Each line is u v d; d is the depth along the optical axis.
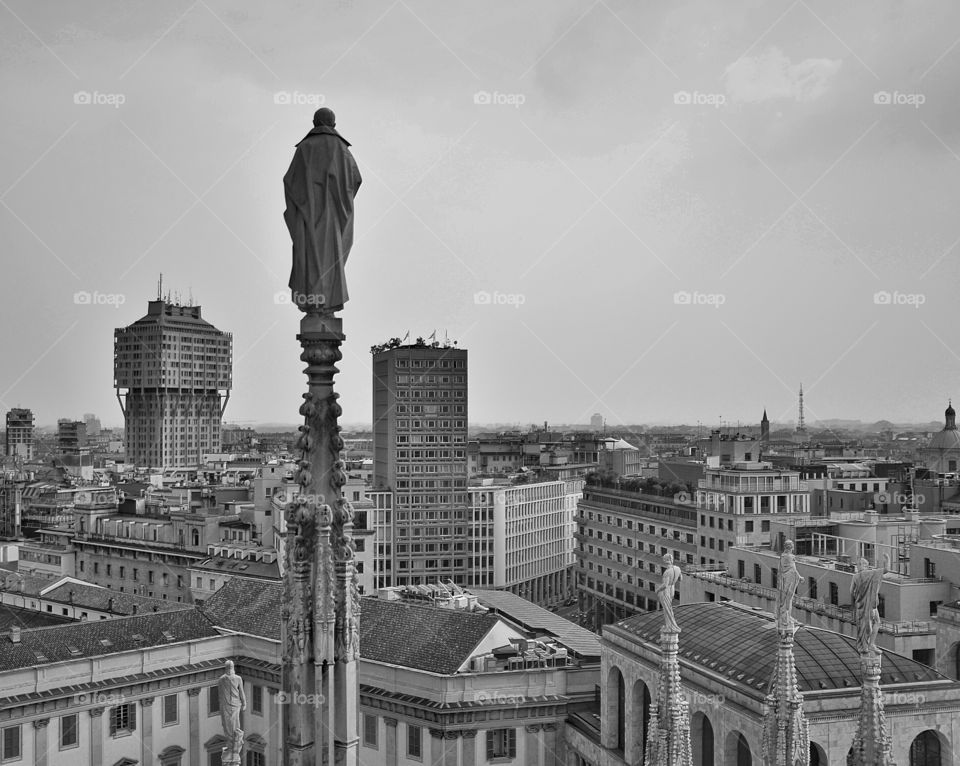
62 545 192.12
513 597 121.62
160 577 171.25
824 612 88.75
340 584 17.34
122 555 177.62
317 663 17.05
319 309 17.06
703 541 166.75
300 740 17.03
